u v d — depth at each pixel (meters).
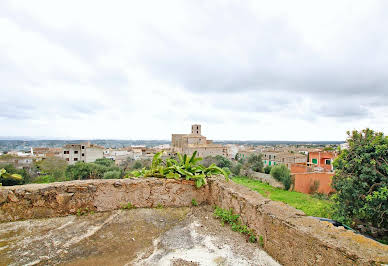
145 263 2.30
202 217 3.63
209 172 4.55
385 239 8.03
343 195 9.06
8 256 2.40
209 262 2.32
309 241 1.98
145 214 3.70
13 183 13.09
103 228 3.17
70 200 3.62
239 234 3.00
